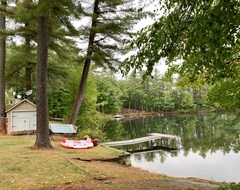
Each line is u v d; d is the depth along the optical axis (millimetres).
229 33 2736
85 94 19984
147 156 17109
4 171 6891
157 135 25500
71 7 11414
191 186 6520
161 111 74188
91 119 20516
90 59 15242
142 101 73125
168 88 72750
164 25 3021
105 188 5758
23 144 11594
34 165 7590
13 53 20562
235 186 3596
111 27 14258
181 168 14117
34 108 16453
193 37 2904
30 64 18125
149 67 3160
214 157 16719
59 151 10125
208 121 43156
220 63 3234
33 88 22031
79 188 5684
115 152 10875
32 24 15023
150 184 6488
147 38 3127
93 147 12062
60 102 27797
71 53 16844
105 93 50969
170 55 3131
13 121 15914
